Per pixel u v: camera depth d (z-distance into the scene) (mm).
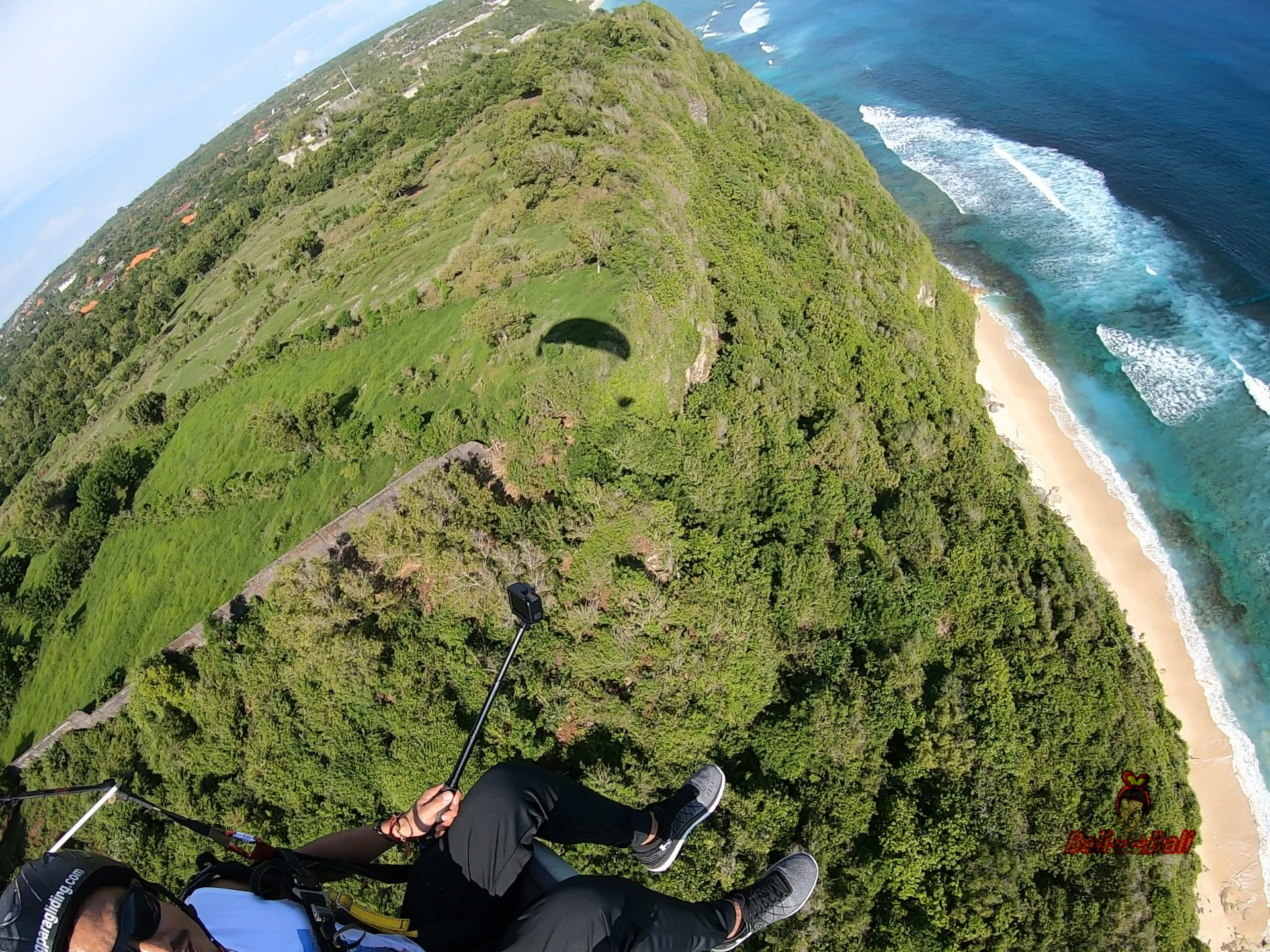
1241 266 62156
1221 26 89625
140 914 3021
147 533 51750
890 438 48406
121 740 39219
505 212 53500
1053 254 70500
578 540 35344
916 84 106250
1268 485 48500
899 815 32969
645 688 33250
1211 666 42812
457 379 44469
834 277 57406
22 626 51719
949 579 41406
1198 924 34406
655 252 43906
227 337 78000
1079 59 95000
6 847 40312
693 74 78750
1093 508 50969
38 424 106500
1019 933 31234
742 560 36812
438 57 195625
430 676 33031
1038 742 36500
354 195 97188
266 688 35562
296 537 45188
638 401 38531
